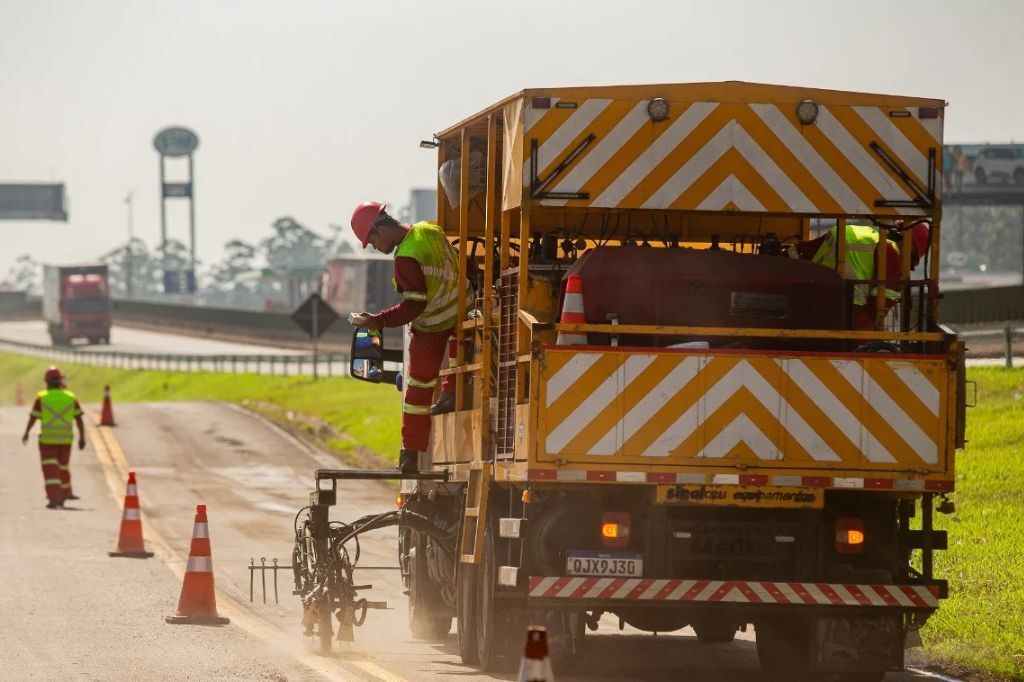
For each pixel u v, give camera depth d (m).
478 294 38.25
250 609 43.88
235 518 73.19
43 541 61.88
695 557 29.58
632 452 28.98
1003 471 58.03
